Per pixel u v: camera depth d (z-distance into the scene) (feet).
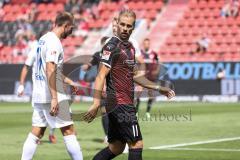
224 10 319.68
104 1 346.13
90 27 335.67
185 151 108.88
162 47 313.12
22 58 322.96
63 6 353.10
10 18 353.10
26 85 273.75
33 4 360.28
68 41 328.08
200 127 152.76
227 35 309.83
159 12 336.90
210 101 260.62
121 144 69.82
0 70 278.67
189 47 308.60
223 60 277.23
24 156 79.30
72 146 77.66
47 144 119.03
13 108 229.45
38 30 341.00
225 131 144.05
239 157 100.89
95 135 135.74
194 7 330.13
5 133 142.31
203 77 263.49
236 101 258.57
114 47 66.28
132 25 66.85
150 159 98.99
